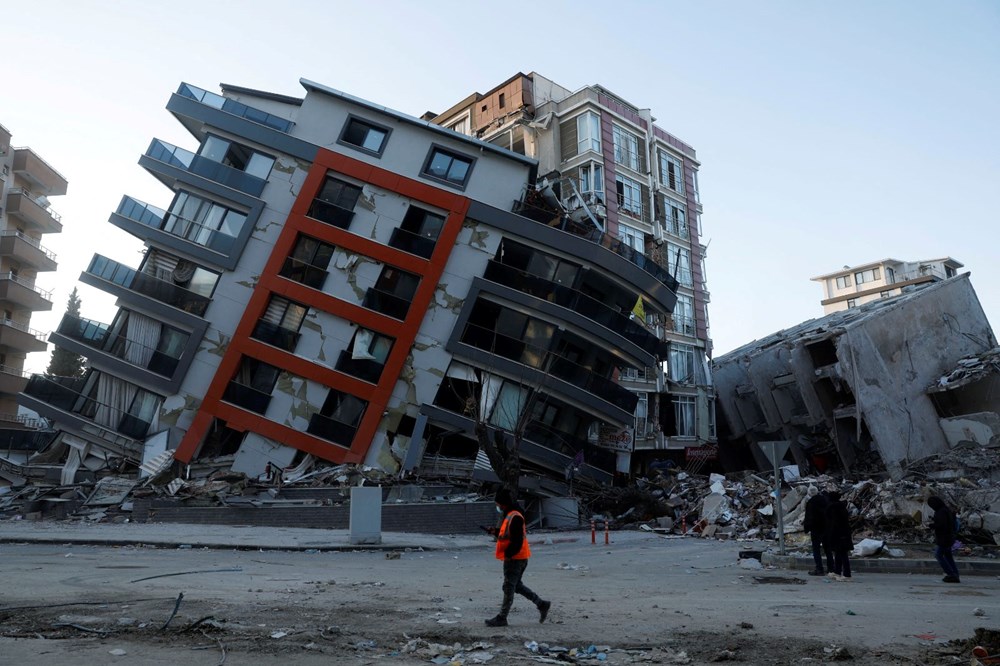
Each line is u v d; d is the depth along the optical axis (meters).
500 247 31.33
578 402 30.80
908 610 8.63
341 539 18.78
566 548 20.45
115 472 27.84
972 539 20.17
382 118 31.61
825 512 13.41
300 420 28.59
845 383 35.62
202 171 30.27
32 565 11.90
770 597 10.00
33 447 31.11
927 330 37.66
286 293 29.47
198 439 27.97
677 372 39.34
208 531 20.03
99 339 29.14
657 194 40.62
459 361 30.11
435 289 30.22
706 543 22.14
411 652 5.81
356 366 29.31
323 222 30.12
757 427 42.34
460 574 12.77
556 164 38.25
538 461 29.91
